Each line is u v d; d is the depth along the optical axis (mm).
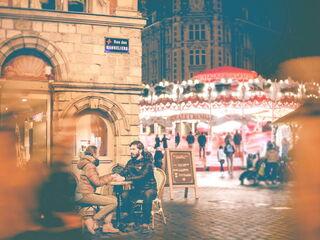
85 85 13648
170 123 28484
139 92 14312
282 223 9172
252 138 28562
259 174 18688
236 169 27906
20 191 3900
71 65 13672
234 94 25422
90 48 13891
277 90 25281
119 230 8688
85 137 13789
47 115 13336
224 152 23797
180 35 65000
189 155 14094
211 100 25625
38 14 13219
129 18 14211
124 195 9172
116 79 14156
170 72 66000
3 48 12961
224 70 26281
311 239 2221
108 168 13961
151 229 8766
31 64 13391
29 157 4312
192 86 25734
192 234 8156
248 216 10203
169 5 66500
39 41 13312
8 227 3793
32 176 4043
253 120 27641
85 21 13758
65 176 4285
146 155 9391
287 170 18922
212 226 8953
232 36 66188
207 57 64250
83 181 8242
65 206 4199
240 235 7945
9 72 13141
